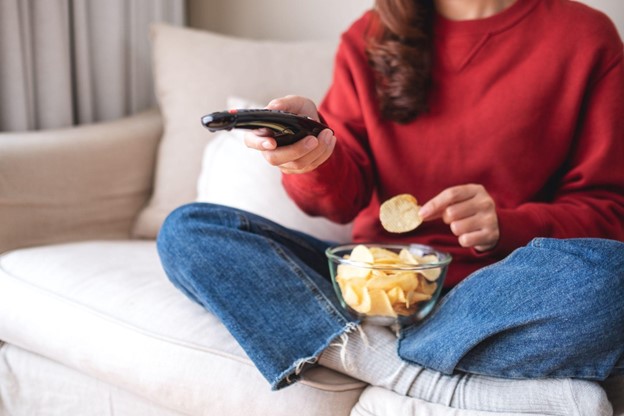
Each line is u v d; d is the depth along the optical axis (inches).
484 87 53.1
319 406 42.1
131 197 72.3
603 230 49.0
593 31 52.4
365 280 43.0
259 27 90.0
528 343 39.0
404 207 45.3
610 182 51.1
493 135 52.4
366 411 41.4
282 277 44.9
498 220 45.9
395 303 43.4
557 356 38.6
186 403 45.1
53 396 54.4
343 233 63.5
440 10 55.0
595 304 37.5
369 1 81.3
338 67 58.3
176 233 46.4
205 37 76.7
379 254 45.0
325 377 43.6
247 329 43.3
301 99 43.9
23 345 53.9
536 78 52.3
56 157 65.0
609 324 37.7
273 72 73.6
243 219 47.6
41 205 63.6
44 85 76.5
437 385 41.1
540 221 47.3
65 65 77.8
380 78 55.0
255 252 45.6
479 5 54.2
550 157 52.6
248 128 37.0
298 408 42.1
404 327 45.4
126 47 85.1
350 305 43.6
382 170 55.1
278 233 48.9
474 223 45.1
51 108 77.0
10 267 56.0
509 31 53.2
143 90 87.7
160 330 46.9
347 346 43.4
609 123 51.6
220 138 69.1
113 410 51.4
